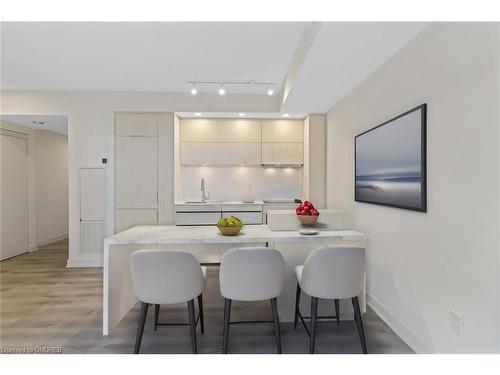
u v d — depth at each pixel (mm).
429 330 2062
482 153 1596
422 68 2133
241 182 5480
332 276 2070
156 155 4613
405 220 2375
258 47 3123
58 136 6496
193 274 2061
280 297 2654
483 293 1599
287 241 2396
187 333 2480
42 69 3719
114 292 2566
